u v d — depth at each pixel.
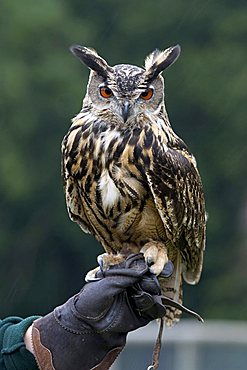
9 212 30.56
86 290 6.67
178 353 14.20
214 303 29.05
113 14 32.84
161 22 32.50
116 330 6.65
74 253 30.67
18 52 32.59
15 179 30.30
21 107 31.23
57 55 32.34
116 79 7.61
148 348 14.01
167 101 30.69
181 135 30.66
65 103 31.45
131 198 7.45
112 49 32.56
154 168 7.48
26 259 30.55
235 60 31.44
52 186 30.92
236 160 30.55
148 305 6.70
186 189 7.70
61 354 6.55
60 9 33.53
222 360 14.25
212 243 30.50
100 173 7.47
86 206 7.60
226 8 32.75
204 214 7.98
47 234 30.64
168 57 7.78
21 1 33.41
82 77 32.22
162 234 7.61
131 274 6.72
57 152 31.14
